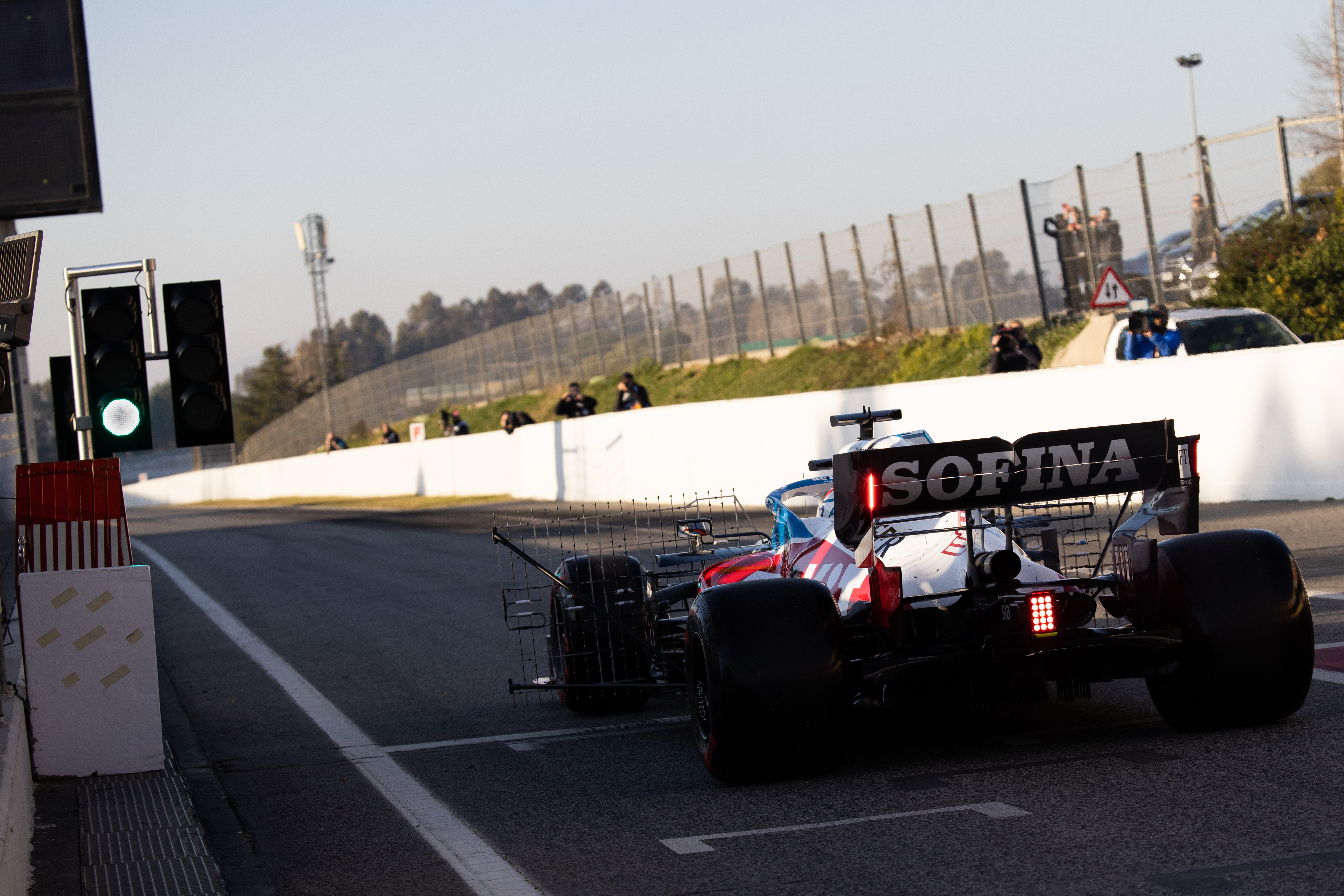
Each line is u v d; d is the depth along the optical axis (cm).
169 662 2145
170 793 1185
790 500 1364
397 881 905
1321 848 790
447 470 7081
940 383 3425
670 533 2856
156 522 8238
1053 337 5044
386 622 2423
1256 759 994
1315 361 2666
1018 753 1095
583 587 1441
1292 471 2727
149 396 1764
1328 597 1711
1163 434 999
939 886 788
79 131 1313
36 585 1255
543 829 1005
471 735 1418
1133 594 1098
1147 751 1055
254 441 15788
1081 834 859
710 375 7438
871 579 1029
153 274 1825
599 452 5041
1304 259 4234
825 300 6688
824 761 1025
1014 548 1088
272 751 1407
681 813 1005
